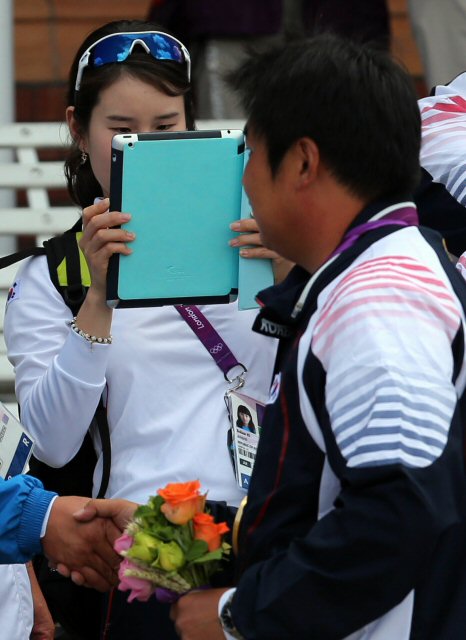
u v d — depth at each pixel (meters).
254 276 7.49
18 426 7.57
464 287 5.72
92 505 7.20
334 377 5.26
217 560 5.94
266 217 5.76
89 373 7.60
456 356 5.38
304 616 5.22
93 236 7.42
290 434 5.52
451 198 8.45
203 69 15.39
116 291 7.43
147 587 5.77
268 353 7.94
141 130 8.16
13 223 14.21
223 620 5.52
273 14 15.17
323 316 5.41
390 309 5.26
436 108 8.94
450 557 5.54
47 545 7.30
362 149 5.53
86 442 8.11
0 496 7.32
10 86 15.30
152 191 7.35
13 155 15.32
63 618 8.16
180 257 7.45
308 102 5.53
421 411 5.12
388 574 5.09
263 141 5.68
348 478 5.15
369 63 5.60
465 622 5.50
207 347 7.83
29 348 8.04
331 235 5.68
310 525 5.54
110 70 8.12
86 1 22.25
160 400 7.73
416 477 5.04
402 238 5.57
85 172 8.70
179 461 7.55
